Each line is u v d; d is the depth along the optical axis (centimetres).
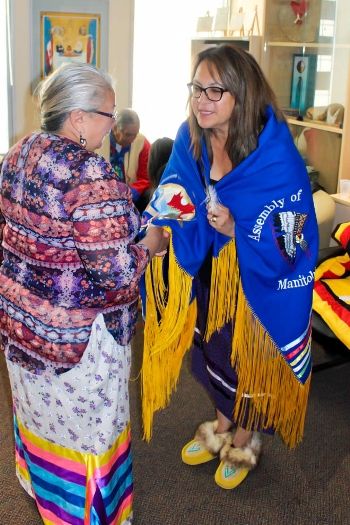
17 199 142
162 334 196
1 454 225
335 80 346
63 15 363
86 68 139
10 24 364
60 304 145
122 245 138
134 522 195
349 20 331
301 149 351
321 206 300
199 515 198
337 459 225
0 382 271
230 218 173
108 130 146
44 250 141
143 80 443
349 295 254
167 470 219
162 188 186
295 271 180
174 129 456
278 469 219
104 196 135
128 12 367
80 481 167
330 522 196
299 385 194
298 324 184
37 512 199
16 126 387
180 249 185
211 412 253
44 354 149
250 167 168
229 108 163
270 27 345
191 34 430
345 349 252
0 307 156
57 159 136
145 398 204
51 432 163
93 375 151
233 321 188
